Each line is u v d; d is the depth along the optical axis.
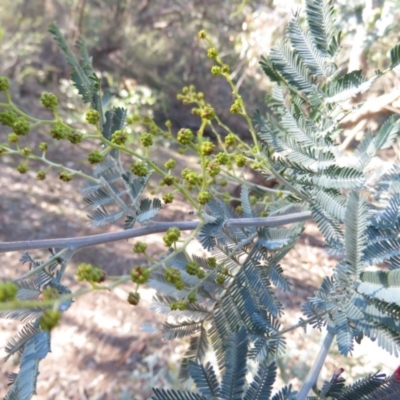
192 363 0.20
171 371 0.65
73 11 1.61
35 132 1.34
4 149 0.20
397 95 0.38
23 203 1.06
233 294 0.24
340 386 0.20
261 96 1.35
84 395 0.64
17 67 1.52
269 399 0.19
